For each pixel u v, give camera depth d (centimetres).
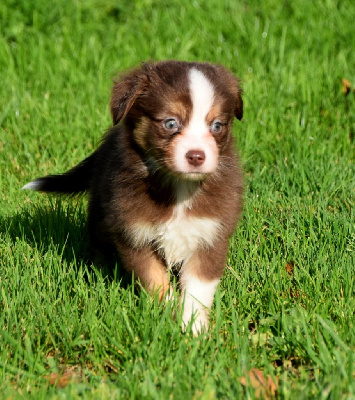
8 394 464
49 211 760
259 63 1084
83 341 525
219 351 514
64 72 1101
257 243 692
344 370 461
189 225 592
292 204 754
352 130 925
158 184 584
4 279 611
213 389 452
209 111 566
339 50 1137
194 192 587
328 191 790
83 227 741
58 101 1013
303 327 527
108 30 1250
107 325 550
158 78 579
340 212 751
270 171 839
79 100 1007
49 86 1064
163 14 1262
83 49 1155
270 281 611
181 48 1154
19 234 719
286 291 607
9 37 1220
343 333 525
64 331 536
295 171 822
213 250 600
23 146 914
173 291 593
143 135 583
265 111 946
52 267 641
